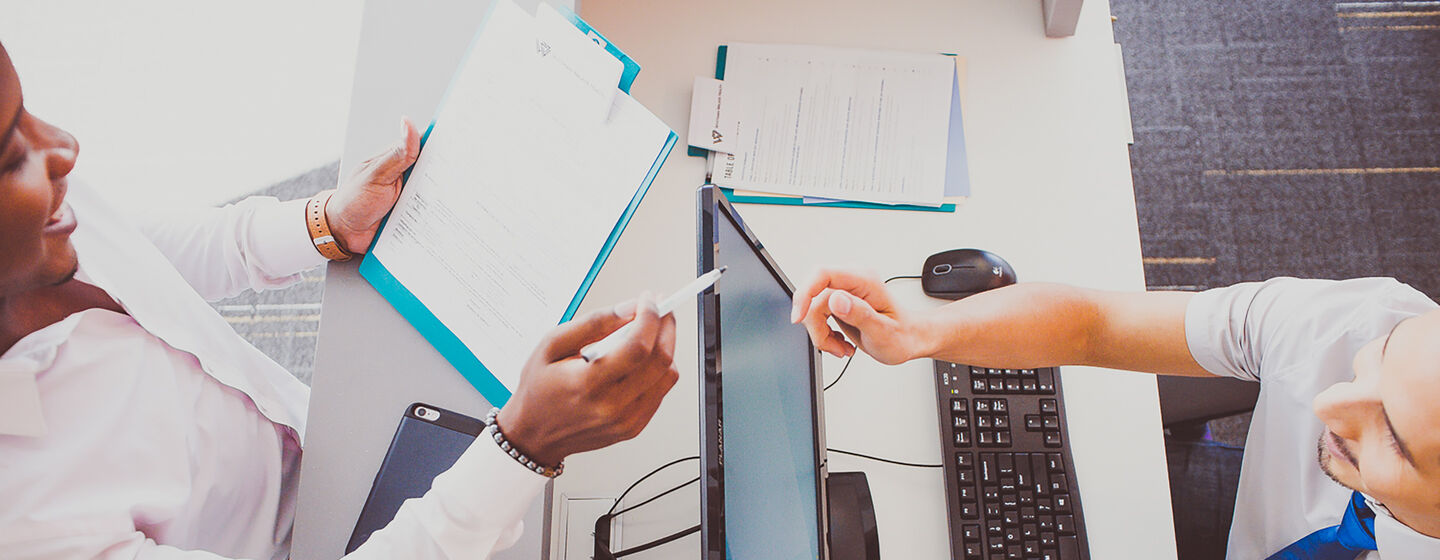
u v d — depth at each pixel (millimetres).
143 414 600
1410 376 548
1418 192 1750
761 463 594
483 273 705
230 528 688
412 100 775
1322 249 1728
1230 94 1819
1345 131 1791
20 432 523
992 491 868
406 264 719
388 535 556
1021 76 1059
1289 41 1849
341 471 697
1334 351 774
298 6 1784
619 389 509
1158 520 888
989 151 1032
